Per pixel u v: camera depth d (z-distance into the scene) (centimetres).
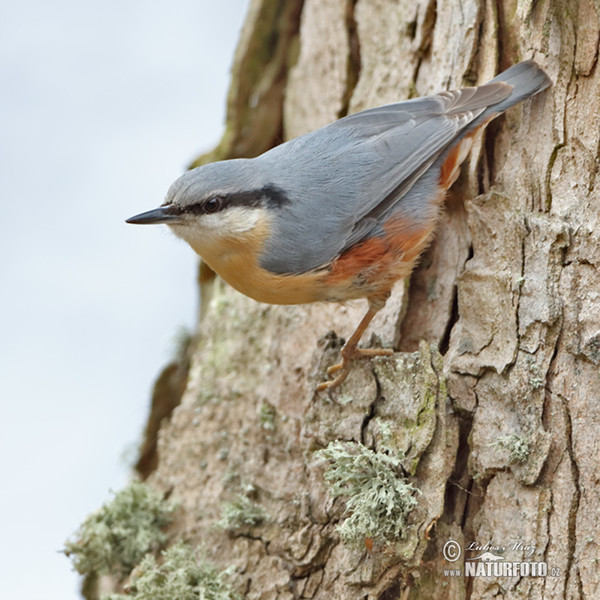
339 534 689
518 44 767
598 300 644
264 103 1047
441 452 654
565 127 698
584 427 627
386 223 756
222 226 752
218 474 840
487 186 760
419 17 855
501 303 691
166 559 802
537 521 624
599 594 592
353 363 743
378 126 785
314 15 988
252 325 915
